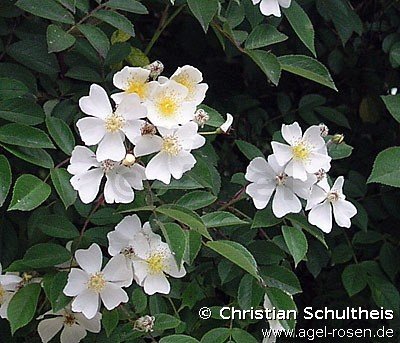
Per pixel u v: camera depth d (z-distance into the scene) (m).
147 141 0.42
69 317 0.47
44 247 0.45
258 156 0.50
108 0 0.48
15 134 0.41
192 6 0.43
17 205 0.39
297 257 0.44
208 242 0.42
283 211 0.45
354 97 0.73
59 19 0.44
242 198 0.49
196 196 0.44
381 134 0.71
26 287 0.44
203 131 0.50
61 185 0.41
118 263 0.44
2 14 0.48
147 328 0.46
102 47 0.45
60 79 0.52
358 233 0.61
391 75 0.71
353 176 0.63
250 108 0.66
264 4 0.46
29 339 0.50
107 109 0.41
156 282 0.45
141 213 0.47
